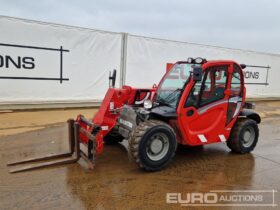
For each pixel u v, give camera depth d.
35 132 5.85
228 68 4.52
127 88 4.90
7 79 7.50
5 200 3.04
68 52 8.32
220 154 4.93
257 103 12.77
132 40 9.34
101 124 4.30
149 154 3.93
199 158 4.69
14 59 7.52
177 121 4.11
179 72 4.46
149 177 3.83
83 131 4.04
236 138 4.78
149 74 9.87
